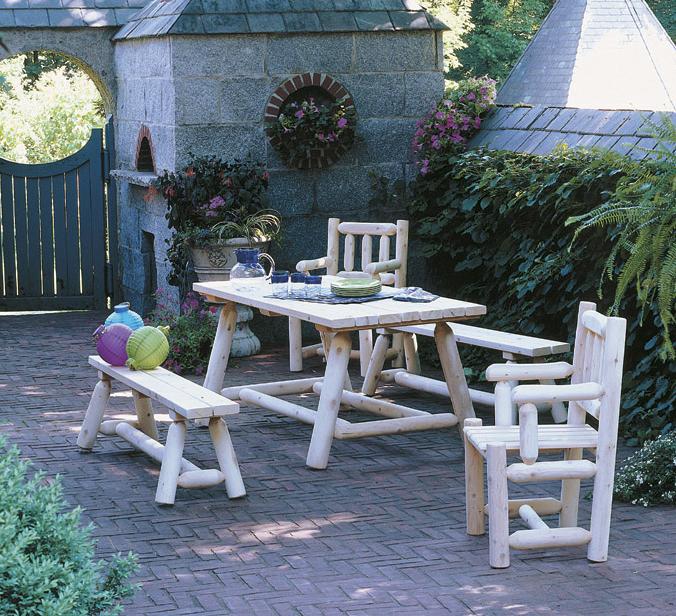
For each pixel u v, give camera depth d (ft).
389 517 16.48
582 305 15.34
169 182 28.09
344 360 19.08
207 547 15.25
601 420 14.32
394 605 13.16
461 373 20.38
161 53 29.27
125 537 15.64
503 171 25.45
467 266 27.66
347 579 14.02
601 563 14.48
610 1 37.24
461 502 17.17
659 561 14.53
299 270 25.36
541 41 37.88
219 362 22.56
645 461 17.52
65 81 55.11
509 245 26.13
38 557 9.91
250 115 29.12
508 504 15.16
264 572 14.29
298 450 20.17
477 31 70.59
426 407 23.39
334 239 26.03
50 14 34.06
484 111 29.58
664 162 18.17
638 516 16.39
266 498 17.43
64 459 19.57
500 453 14.20
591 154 22.91
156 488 17.92
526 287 24.17
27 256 35.91
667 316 17.71
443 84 30.76
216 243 27.53
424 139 29.63
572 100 35.29
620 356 14.16
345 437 19.21
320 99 30.12
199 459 19.62
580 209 23.31
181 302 29.30
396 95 30.35
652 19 37.58
